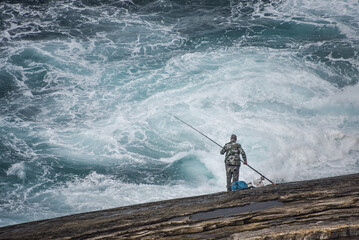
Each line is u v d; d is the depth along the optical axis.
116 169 46.12
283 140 49.66
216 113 56.38
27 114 58.59
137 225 15.80
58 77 68.69
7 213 37.19
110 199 39.88
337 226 12.71
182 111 57.47
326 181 20.17
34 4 98.38
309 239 12.59
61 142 51.94
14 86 65.88
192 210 17.11
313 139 49.31
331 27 80.88
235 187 26.28
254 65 68.56
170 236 14.17
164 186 42.66
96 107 60.28
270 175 44.06
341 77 63.75
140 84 65.62
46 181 43.75
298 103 57.47
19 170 45.31
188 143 50.81
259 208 15.99
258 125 53.00
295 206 15.32
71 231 15.96
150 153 49.38
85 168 46.38
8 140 51.75
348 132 49.91
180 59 72.88
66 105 60.94
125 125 55.38
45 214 37.00
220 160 47.09
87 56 75.62
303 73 65.31
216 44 78.00
